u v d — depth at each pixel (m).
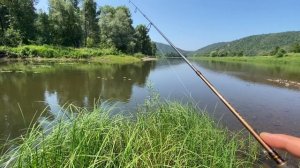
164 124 5.23
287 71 35.66
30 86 15.91
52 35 54.81
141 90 15.19
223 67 44.19
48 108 10.54
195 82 19.56
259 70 37.03
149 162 3.85
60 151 3.41
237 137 7.19
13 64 30.56
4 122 8.58
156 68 34.72
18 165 3.07
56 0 55.22
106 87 16.30
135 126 4.68
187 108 6.44
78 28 59.50
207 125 5.80
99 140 3.87
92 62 40.28
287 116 10.55
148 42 80.12
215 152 4.49
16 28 49.25
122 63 42.97
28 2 51.19
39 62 34.66
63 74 22.22
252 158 5.77
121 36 63.66
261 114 10.73
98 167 3.47
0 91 14.21
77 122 4.03
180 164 3.87
